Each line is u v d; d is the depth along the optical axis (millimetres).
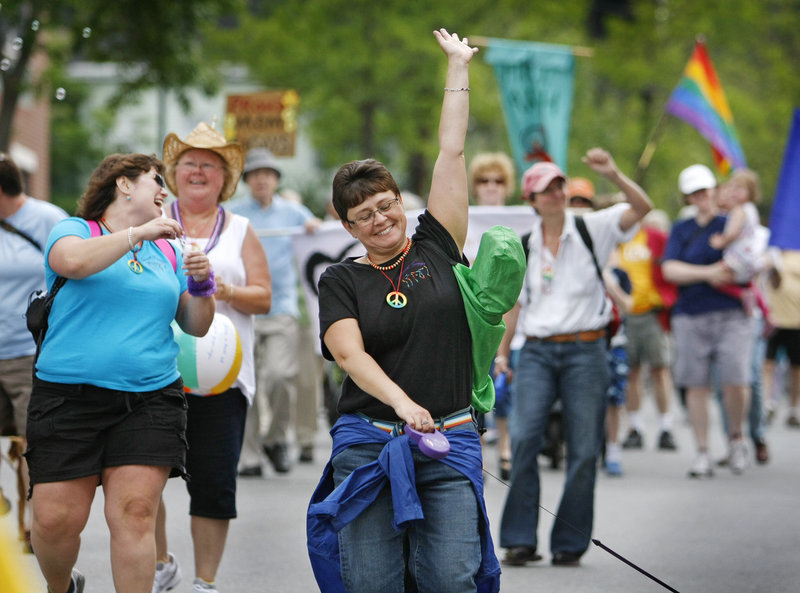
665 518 19203
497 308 9844
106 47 39688
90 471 10742
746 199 24688
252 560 15891
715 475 24234
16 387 15750
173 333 11852
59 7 37125
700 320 24047
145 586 10781
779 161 75938
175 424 11000
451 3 60906
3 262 15633
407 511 9344
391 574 9680
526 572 15328
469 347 9977
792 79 72875
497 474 23703
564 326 15758
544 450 25047
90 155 104562
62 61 39406
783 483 23125
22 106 63812
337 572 9859
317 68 60062
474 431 9969
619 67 64812
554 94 30750
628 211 15773
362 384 9633
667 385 28859
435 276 9969
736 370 23969
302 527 18156
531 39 63781
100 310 10812
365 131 62781
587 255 15852
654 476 24078
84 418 10742
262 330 23953
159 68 40312
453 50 10664
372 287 9922
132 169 11141
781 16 72688
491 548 9859
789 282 32812
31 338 15828
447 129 10484
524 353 16031
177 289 11258
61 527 10742
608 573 15242
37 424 10758
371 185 9906
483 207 22625
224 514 13086
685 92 28312
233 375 12898
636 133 66250
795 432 32438
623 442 29312
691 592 14250
